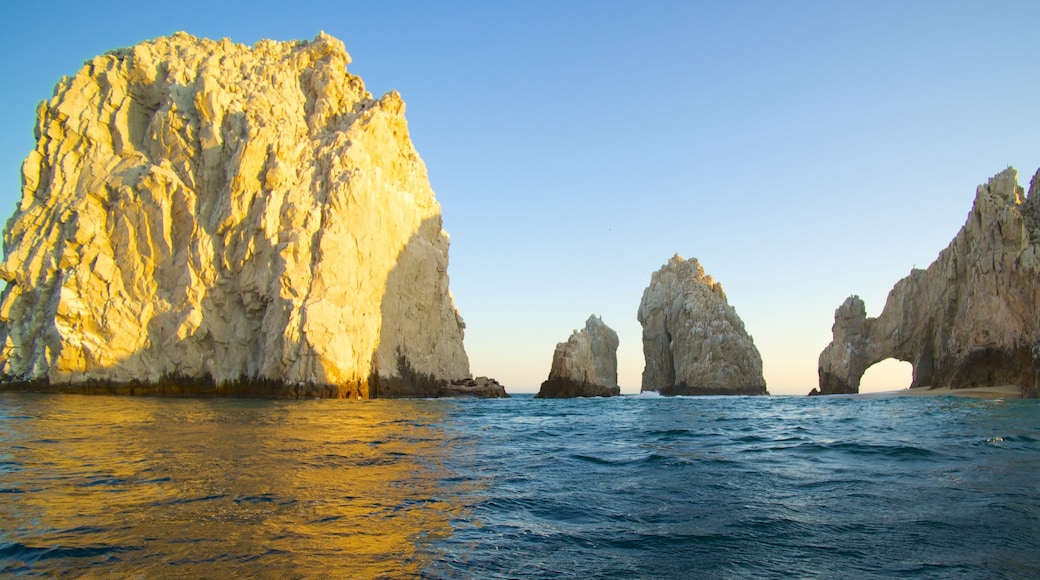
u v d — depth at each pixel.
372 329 57.06
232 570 8.09
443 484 14.11
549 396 73.38
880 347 80.88
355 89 69.56
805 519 11.04
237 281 54.88
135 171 57.06
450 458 18.36
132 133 60.31
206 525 10.12
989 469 15.85
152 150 58.75
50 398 44.53
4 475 13.89
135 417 29.12
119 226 55.03
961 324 63.91
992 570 8.31
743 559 8.85
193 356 53.16
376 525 10.39
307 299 53.00
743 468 16.69
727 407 52.69
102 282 53.47
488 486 14.01
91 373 50.94
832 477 15.11
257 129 57.25
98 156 58.22
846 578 8.06
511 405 53.06
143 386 51.78
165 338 53.00
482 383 72.56
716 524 10.73
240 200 55.75
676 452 20.20
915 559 8.78
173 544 9.11
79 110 59.19
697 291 103.25
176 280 54.44
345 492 12.84
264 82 62.94
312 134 62.53
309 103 65.12
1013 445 20.44
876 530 10.24
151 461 16.03
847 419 34.94
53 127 58.69
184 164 57.75
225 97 59.88
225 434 22.50
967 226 65.94
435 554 8.95
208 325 53.81
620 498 12.84
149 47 63.66
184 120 58.94
